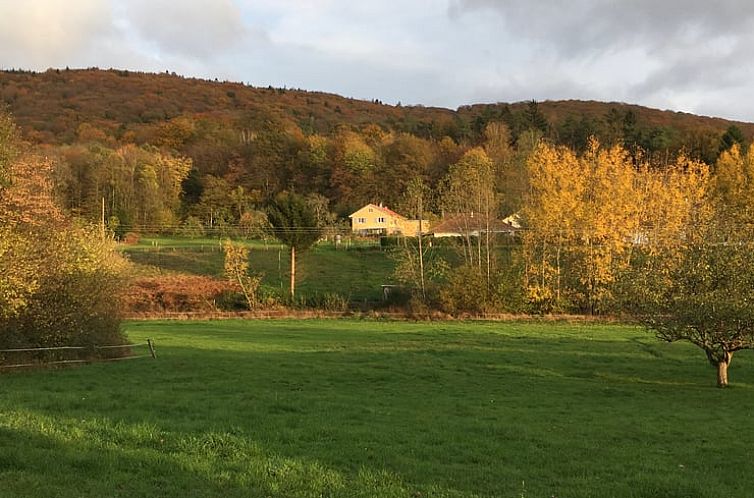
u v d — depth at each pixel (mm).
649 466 11516
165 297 60250
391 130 167750
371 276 73500
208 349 35219
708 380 27172
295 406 17125
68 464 9617
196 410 15969
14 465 9367
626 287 27266
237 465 10109
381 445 12273
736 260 25234
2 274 23375
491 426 15055
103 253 36062
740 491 10094
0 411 14219
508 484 9953
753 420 17438
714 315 24250
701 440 14484
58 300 27984
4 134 24969
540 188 57906
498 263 58625
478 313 55031
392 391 22281
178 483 9055
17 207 25062
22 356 26422
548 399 21266
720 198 58500
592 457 12250
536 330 46344
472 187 63219
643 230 56062
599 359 32781
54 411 14781
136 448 10945
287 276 72438
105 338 30250
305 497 8766
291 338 41844
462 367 29469
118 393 18688
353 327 49000
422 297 58531
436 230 70375
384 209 114938
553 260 57969
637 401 21281
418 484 9648
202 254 81125
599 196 56375
